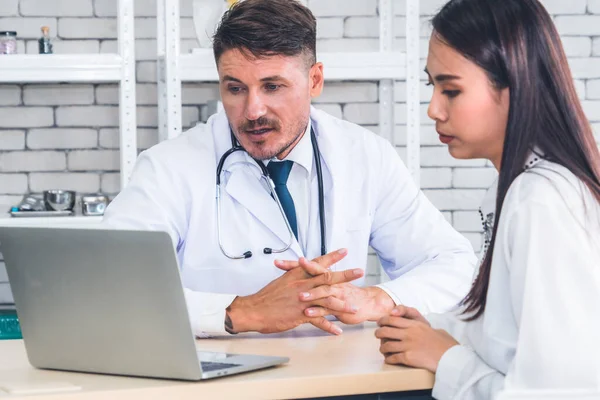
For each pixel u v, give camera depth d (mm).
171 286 1660
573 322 1553
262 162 2506
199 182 2514
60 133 3973
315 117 2658
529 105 1677
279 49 2297
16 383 1713
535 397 1565
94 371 1807
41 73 3402
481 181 4191
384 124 4117
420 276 2410
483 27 1697
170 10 3463
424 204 2732
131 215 2434
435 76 1761
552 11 4160
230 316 2176
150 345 1714
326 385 1747
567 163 1647
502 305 1680
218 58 2338
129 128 3473
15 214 3561
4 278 3891
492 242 1730
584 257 1565
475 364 1746
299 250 2533
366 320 2254
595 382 1540
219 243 2512
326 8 4113
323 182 2604
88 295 1754
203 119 4035
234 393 1694
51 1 3949
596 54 4176
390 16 4027
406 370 1806
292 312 2158
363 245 2654
